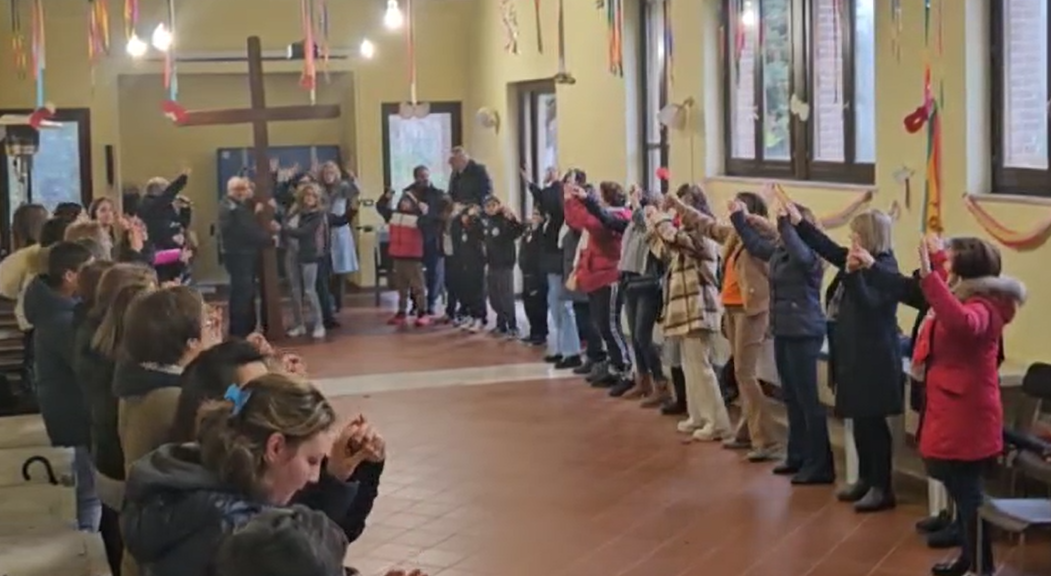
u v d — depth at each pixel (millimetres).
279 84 18031
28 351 7754
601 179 13297
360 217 17297
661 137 12266
